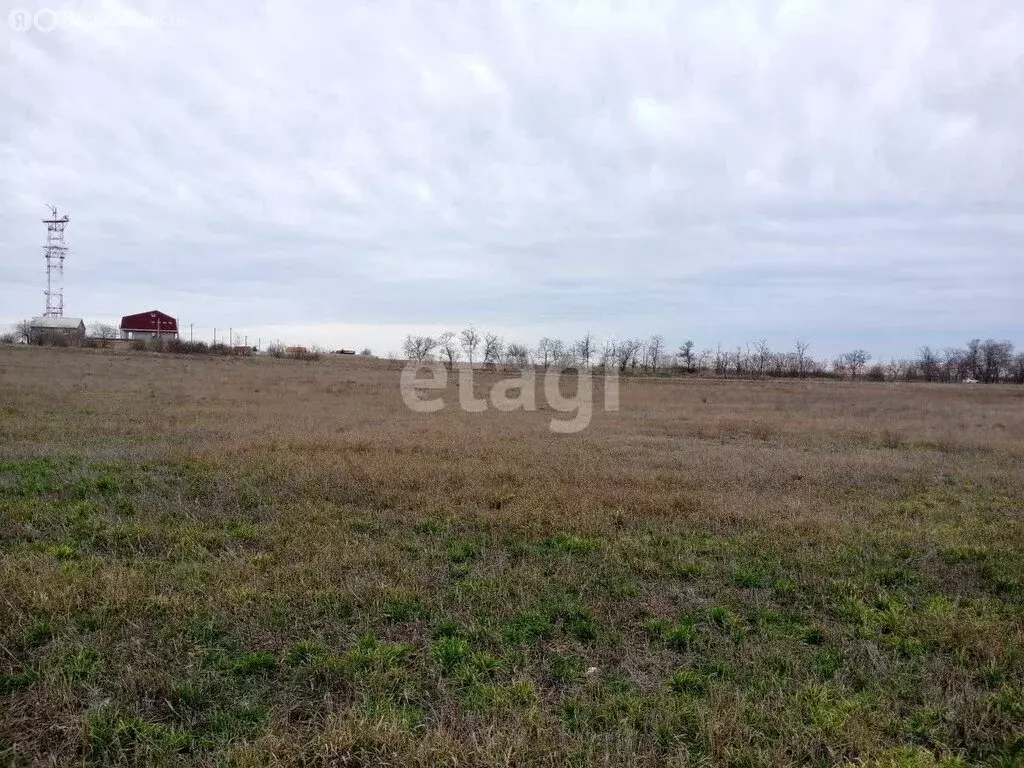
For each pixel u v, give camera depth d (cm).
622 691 387
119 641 420
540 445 1248
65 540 598
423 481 866
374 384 3017
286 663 404
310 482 838
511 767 313
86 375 2581
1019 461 1203
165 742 326
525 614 473
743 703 365
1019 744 340
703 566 585
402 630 457
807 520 732
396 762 314
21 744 319
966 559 623
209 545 610
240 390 2322
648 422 1798
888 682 398
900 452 1307
